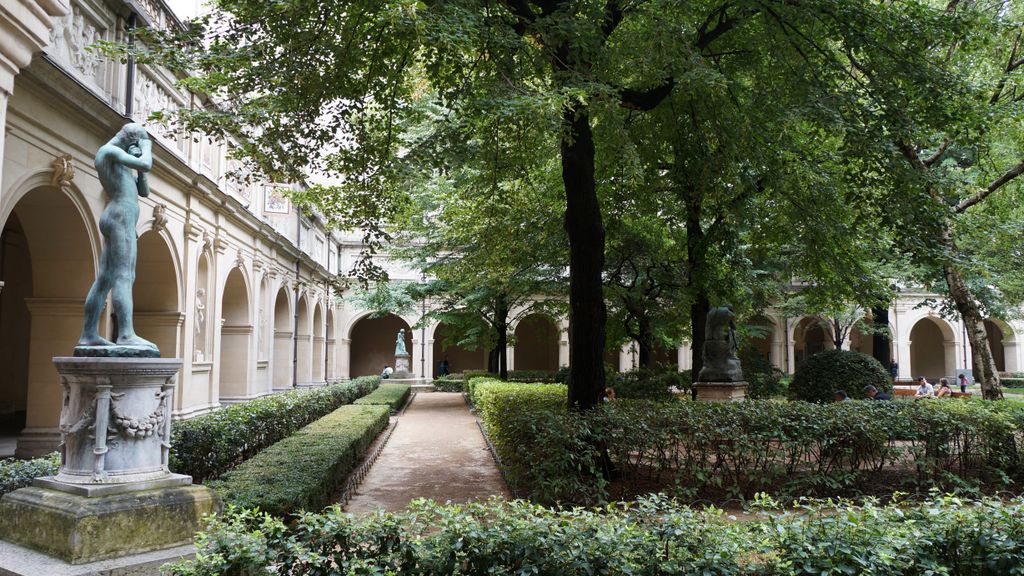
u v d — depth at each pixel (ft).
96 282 14.94
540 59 24.58
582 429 23.88
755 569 10.79
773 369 67.41
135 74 35.78
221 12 24.76
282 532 11.26
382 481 30.42
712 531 11.26
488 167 32.40
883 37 26.78
